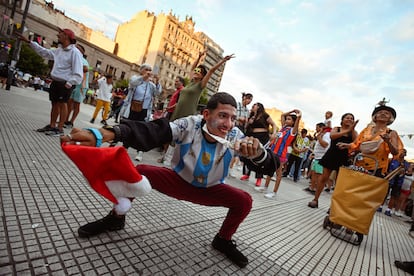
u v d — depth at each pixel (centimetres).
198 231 221
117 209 130
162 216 230
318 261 229
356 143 362
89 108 1480
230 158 174
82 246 155
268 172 169
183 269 160
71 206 199
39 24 4144
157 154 567
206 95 5953
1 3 3431
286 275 189
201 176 169
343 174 317
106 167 122
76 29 5375
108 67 5322
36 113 610
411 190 712
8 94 881
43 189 216
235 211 183
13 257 131
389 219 591
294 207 425
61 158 311
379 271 243
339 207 312
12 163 254
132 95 476
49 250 143
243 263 181
